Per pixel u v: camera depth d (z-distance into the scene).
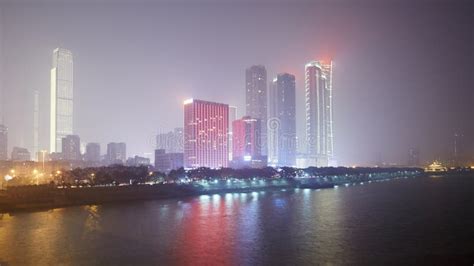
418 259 104.69
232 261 103.12
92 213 187.12
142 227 149.25
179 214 183.62
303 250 114.06
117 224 155.62
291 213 185.88
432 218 168.88
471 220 163.12
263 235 134.50
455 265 99.62
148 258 105.38
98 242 123.56
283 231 141.38
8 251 112.38
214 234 136.25
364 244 120.94
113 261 102.56
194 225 153.50
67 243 122.06
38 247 117.00
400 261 103.00
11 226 150.75
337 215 178.75
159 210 198.25
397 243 122.00
